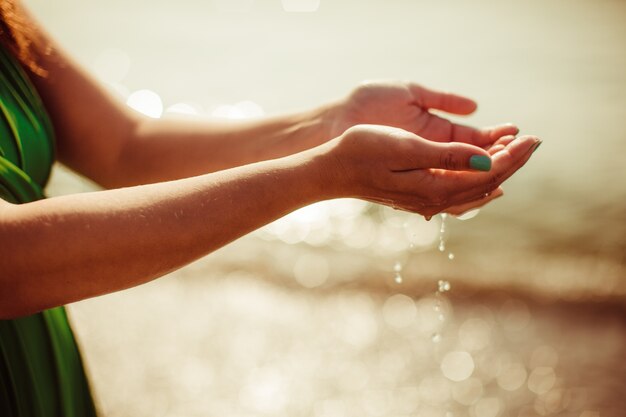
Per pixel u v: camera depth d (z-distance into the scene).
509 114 10.14
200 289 4.79
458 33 17.31
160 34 16.16
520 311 4.68
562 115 10.09
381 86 1.49
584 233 6.16
